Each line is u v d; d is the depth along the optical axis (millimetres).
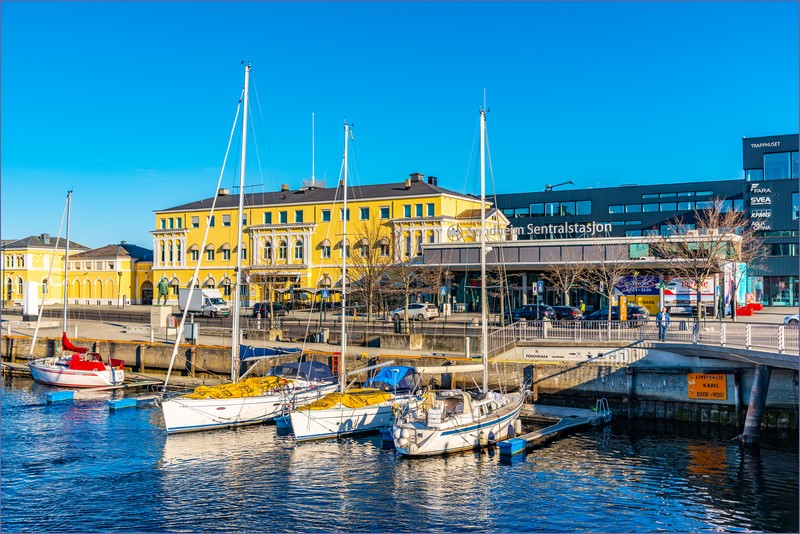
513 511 21922
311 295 73500
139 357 47656
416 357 38750
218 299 70438
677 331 37906
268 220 81188
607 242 58000
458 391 29891
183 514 21656
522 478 24938
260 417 32875
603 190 91188
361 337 44969
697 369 34000
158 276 88500
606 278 54469
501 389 36625
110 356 48906
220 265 83938
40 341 53375
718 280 54312
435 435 27469
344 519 21297
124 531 20438
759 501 22766
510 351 38312
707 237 51875
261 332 48188
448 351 41719
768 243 79500
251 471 25688
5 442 29484
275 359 41562
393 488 23844
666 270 55688
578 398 36500
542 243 60219
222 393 32281
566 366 36812
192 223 86562
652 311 56000
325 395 32344
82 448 28609
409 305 57500
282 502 22625
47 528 20578
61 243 101000
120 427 32250
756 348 30344
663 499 22906
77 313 74688
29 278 95750
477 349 40844
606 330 37969
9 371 49406
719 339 35156
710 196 86062
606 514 21688
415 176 78938
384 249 72500
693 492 23578
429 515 21594
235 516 21500
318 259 77375
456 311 64062
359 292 62938
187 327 46688
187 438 30219
